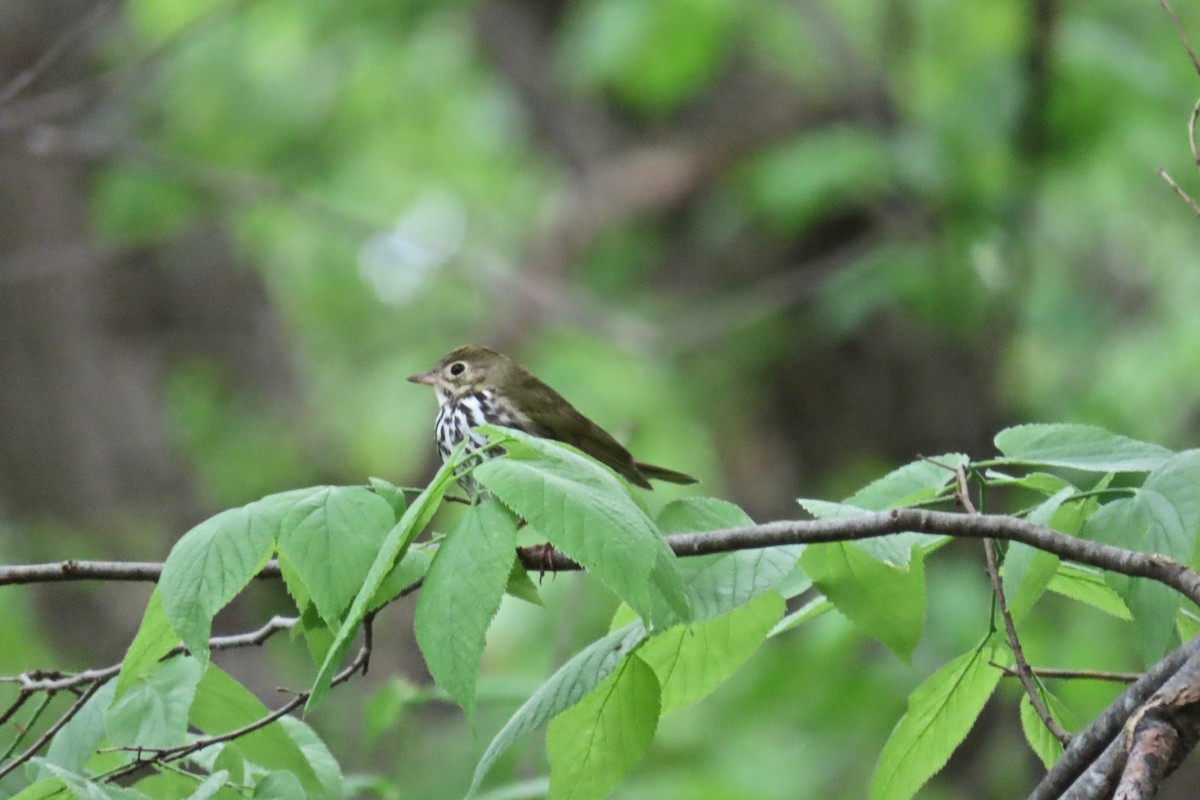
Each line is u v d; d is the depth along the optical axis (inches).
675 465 606.9
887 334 549.6
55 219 566.3
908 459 549.3
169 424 578.6
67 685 194.4
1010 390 555.2
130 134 581.3
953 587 478.3
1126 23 527.5
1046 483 199.3
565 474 158.1
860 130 538.0
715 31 553.0
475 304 748.0
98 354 572.7
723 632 203.2
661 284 618.8
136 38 601.9
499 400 374.3
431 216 784.3
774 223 571.8
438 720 430.0
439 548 157.2
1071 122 504.1
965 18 534.6
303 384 667.4
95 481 550.6
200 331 621.3
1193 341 583.2
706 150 615.8
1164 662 167.0
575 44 587.2
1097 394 571.2
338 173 698.2
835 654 463.5
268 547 163.8
